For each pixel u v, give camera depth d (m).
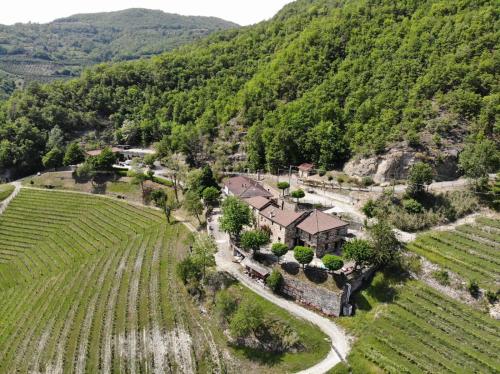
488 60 122.62
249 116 172.12
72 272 108.56
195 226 120.38
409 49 143.88
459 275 78.62
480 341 68.38
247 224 98.31
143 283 96.50
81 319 86.56
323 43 175.38
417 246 87.19
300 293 81.69
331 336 73.94
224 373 69.69
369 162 120.06
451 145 113.19
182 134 170.38
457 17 141.75
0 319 94.88
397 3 168.38
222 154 162.75
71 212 142.50
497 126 111.06
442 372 64.38
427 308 75.44
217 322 80.50
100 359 74.62
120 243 121.06
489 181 103.38
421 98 128.50
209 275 90.19
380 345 70.88
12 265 119.31
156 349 75.81
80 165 163.25
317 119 145.50
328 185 122.50
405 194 102.25
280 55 193.12
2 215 142.50
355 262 84.12
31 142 178.25
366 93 143.12
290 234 92.69
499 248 82.75
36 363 76.19
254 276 89.12
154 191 136.38
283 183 116.94
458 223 92.88
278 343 73.62
